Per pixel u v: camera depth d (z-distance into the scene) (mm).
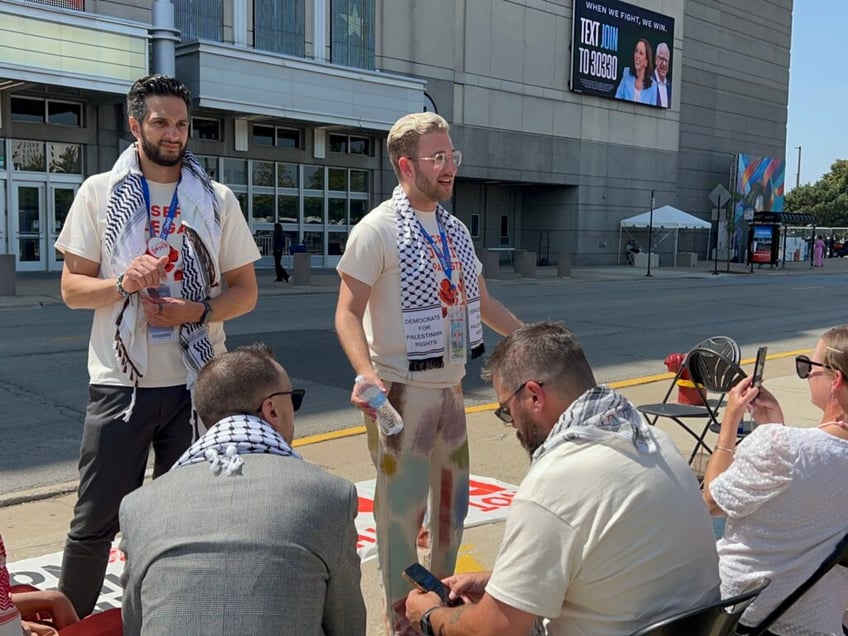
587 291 20781
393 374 2914
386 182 27375
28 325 11734
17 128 19578
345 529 1848
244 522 1737
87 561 2861
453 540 3145
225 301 2953
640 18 34406
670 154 37281
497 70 29844
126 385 2805
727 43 39656
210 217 2922
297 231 25531
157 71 19688
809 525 2287
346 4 24953
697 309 16250
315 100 22641
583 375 2012
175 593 1667
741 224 39969
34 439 5957
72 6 19172
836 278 29281
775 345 11500
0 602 1891
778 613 2283
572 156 33000
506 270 29172
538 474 1848
